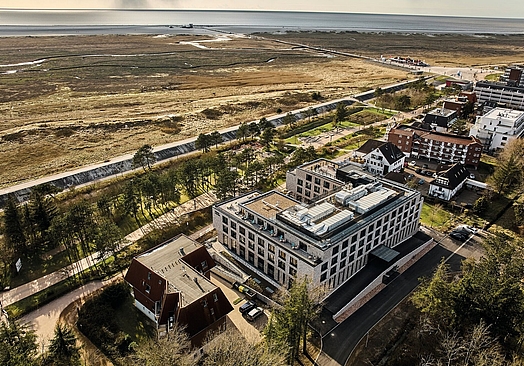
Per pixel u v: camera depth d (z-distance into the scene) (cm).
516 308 7400
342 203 10775
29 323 8706
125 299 9400
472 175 16538
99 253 10912
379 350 8119
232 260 11062
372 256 10819
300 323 7356
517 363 6875
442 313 8019
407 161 18188
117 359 7662
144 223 12900
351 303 9356
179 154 18975
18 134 19900
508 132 18450
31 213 11525
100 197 13675
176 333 6888
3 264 10725
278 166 17088
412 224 12088
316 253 9081
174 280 8456
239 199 12038
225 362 6531
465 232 12362
